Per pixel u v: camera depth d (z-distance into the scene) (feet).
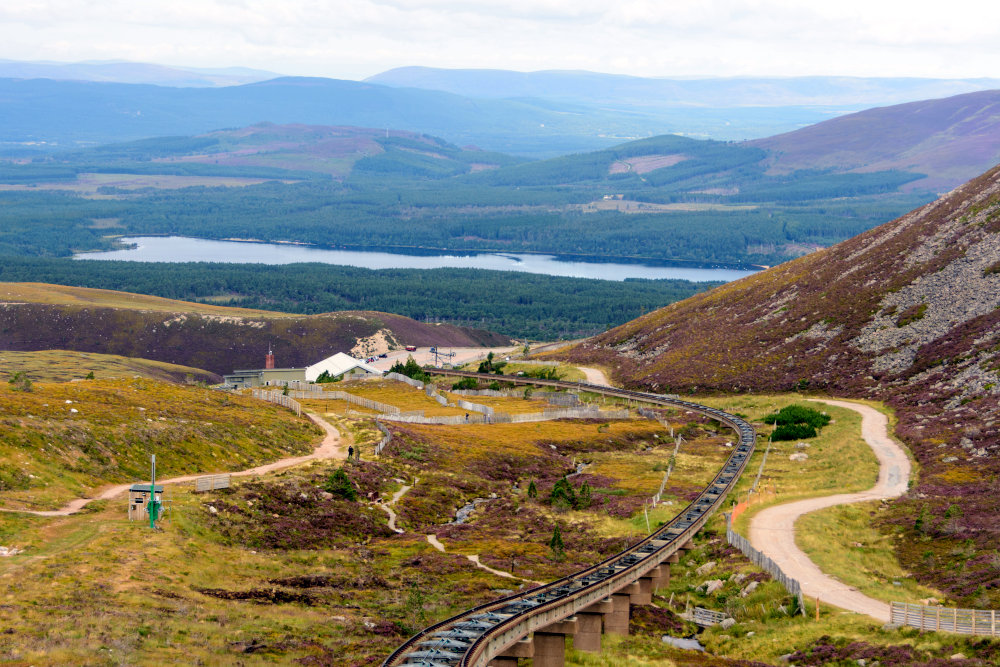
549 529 371.97
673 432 597.52
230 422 443.32
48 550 248.52
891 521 344.90
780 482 428.15
